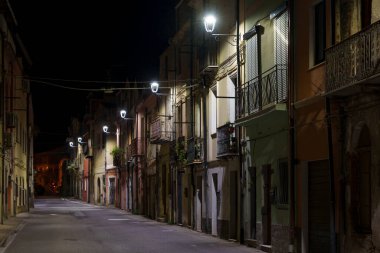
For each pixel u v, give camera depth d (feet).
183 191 105.29
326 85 46.11
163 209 123.13
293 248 56.08
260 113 60.95
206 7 89.10
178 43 110.01
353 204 46.24
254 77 68.03
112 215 145.48
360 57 41.16
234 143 74.54
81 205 219.61
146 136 144.46
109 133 210.38
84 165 269.03
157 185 127.13
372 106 43.14
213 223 84.33
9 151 112.47
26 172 156.87
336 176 48.70
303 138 55.21
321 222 52.06
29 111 167.32
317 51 53.62
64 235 83.15
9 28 110.11
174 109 113.09
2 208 99.55
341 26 48.37
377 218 42.47
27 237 79.82
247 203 70.49
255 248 66.54
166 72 122.52
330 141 49.34
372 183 43.19
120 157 185.47
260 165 66.54
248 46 70.33
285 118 59.36
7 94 108.99
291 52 57.36
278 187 61.00
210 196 86.89
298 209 55.83
